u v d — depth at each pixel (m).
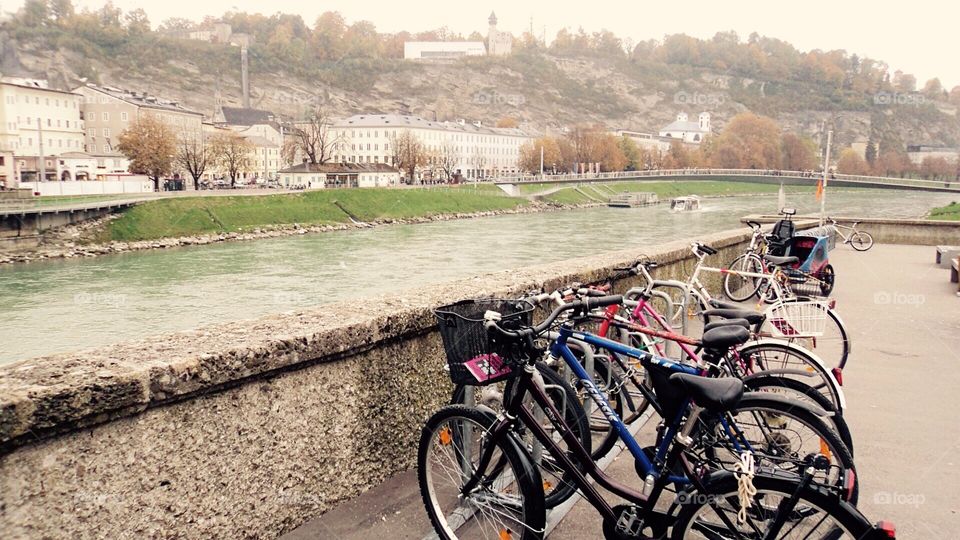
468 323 3.01
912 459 4.26
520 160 152.38
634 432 4.43
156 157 88.44
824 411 3.02
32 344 24.36
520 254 45.31
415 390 3.91
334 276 37.31
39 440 2.31
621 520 2.97
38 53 186.50
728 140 170.50
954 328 7.90
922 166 172.62
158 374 2.60
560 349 3.43
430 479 3.25
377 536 3.23
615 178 121.56
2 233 46.97
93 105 108.94
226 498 2.94
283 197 69.56
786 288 7.93
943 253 13.60
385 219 71.56
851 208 73.56
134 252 49.88
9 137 91.62
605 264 5.95
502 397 3.31
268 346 3.00
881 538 2.33
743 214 78.31
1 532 2.25
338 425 3.44
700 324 7.91
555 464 3.46
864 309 9.08
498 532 3.25
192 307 29.77
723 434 3.02
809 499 2.44
